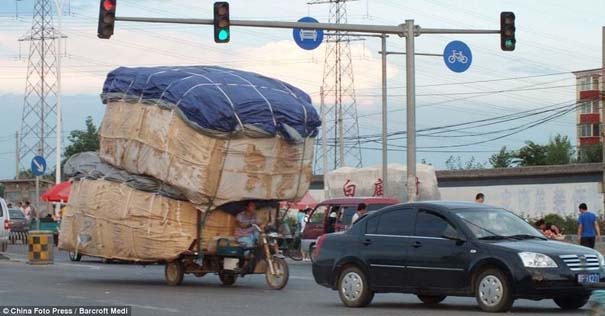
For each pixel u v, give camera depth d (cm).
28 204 4891
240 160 2108
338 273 1714
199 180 2072
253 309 1647
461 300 1844
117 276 2498
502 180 5575
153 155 2119
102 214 2220
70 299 1814
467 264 1537
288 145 2172
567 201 5284
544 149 9500
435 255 1578
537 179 5434
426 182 4244
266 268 2136
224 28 2566
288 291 2055
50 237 3033
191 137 2075
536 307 1638
